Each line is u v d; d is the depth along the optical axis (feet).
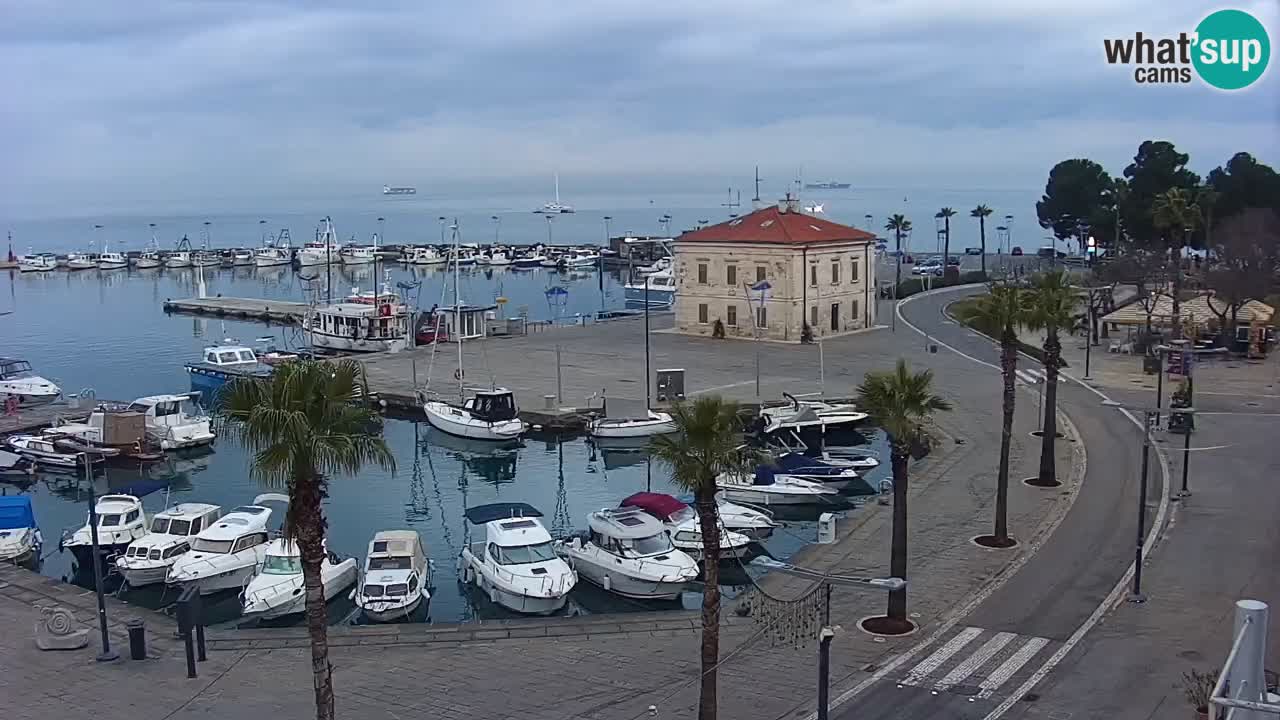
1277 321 316.19
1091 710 92.79
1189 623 112.06
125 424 219.61
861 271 369.50
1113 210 505.25
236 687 101.65
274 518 177.47
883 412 110.93
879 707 94.58
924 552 138.72
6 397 276.00
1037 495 165.37
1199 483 168.86
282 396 78.84
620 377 282.97
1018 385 260.62
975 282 519.60
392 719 94.53
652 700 97.71
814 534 168.76
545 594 130.52
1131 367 281.54
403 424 256.52
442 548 164.04
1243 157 457.68
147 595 146.30
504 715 95.20
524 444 236.43
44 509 193.06
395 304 378.73
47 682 102.73
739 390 259.39
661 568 137.18
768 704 95.96
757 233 352.49
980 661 103.81
